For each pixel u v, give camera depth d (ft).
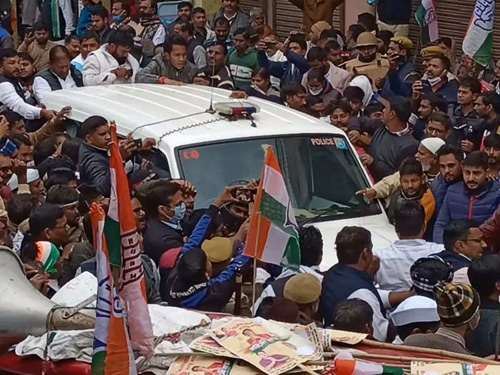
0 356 15.55
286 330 15.55
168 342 15.43
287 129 28.40
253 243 20.27
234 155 27.40
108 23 52.31
